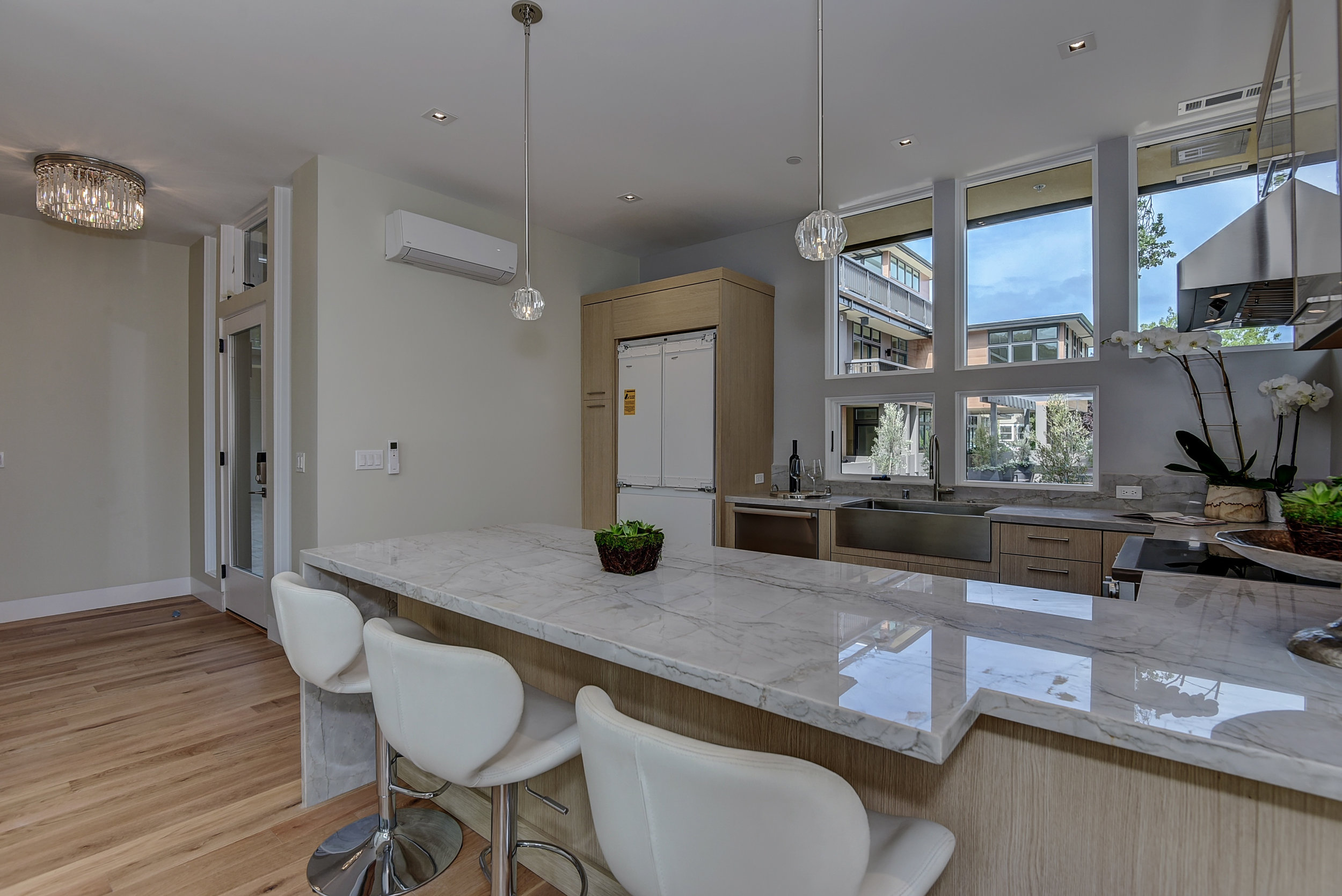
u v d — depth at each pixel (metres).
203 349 4.50
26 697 2.88
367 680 1.68
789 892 0.74
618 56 2.38
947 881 1.06
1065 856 0.95
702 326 3.94
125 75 2.48
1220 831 0.84
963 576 3.00
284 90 2.60
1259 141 2.32
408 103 2.71
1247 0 2.06
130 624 3.98
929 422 3.71
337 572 1.97
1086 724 0.78
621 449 4.40
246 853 1.81
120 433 4.41
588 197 3.80
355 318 3.34
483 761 1.19
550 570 1.71
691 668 0.97
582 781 1.63
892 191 3.71
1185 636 1.10
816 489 4.01
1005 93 2.65
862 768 1.15
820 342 4.11
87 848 1.82
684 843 0.78
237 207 3.90
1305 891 0.79
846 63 2.44
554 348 4.43
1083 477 3.21
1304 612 1.25
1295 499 1.06
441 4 2.09
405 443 3.55
